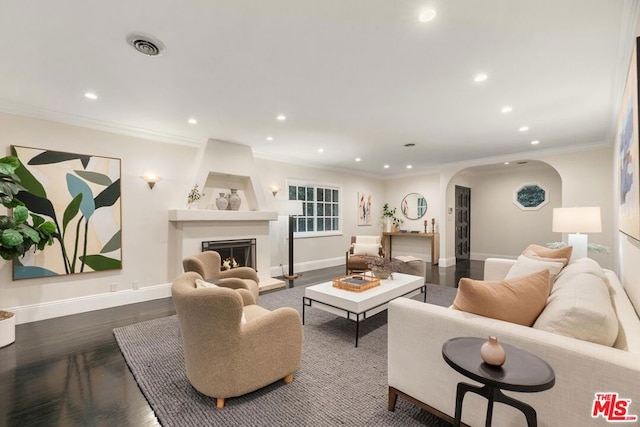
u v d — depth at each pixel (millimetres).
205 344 1748
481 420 1369
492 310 1452
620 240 3148
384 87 2701
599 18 1752
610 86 2648
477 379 952
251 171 4926
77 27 1826
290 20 1779
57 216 3342
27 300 3193
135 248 3932
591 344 1155
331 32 1899
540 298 1532
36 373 2186
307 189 6445
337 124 3752
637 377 997
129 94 2830
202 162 4336
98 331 2951
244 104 3092
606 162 4496
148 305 3791
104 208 3662
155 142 4125
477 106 3152
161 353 2467
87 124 3543
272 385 2020
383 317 3404
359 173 7484
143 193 4012
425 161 6215
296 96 2895
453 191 7027
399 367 1675
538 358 1064
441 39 1976
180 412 1738
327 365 2297
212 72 2410
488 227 7551
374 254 5488
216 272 3303
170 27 1839
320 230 6660
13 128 3111
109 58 2189
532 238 6879
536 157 5180
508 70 2391
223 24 1812
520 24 1817
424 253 7340
